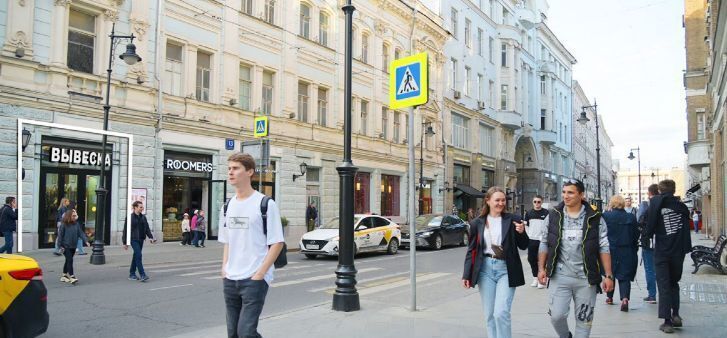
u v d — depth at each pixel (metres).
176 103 20.25
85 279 11.88
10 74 15.48
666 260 6.88
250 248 4.27
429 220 23.20
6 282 5.58
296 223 25.45
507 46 49.59
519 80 50.84
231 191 22.27
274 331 6.76
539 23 57.84
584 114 31.41
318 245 17.08
